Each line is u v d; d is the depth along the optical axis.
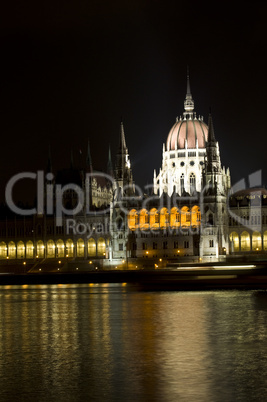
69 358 61.25
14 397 47.47
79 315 98.81
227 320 87.38
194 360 58.88
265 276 141.88
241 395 46.84
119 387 49.69
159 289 148.38
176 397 46.62
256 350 63.34
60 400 46.47
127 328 81.81
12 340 73.12
